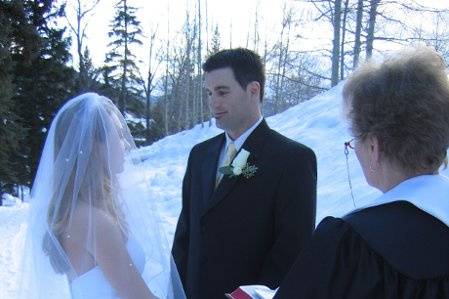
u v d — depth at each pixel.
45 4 16.66
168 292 2.10
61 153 1.85
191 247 2.59
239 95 2.46
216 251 2.42
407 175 1.19
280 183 2.35
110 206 1.89
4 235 5.84
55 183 1.84
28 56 13.91
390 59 1.24
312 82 21.78
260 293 1.50
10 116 12.65
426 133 1.14
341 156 8.35
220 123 2.52
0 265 4.64
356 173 7.20
